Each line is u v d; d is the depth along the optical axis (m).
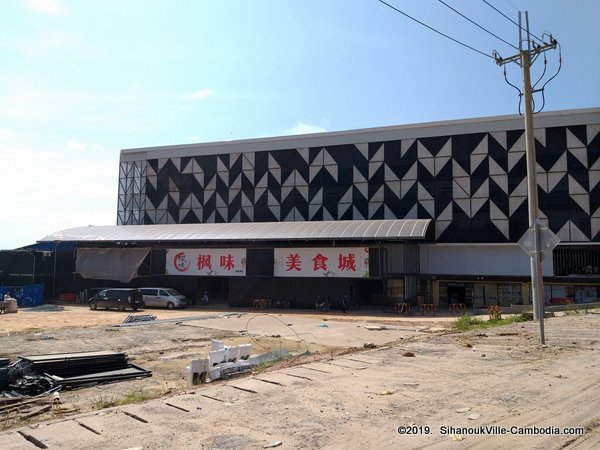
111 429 5.81
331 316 30.80
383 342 18.38
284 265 37.44
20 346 17.84
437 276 40.16
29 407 9.28
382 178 43.44
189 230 43.03
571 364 9.64
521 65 21.59
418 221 37.16
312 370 9.23
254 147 48.94
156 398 7.79
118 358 13.19
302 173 46.53
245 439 5.42
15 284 43.69
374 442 5.29
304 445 5.21
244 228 41.50
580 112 38.03
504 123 40.06
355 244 37.03
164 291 37.69
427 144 42.22
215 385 8.30
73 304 41.88
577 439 5.37
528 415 6.24
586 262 36.94
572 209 37.53
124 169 55.22
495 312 23.48
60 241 45.25
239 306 38.75
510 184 39.38
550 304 36.66
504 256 38.91
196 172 51.38
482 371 9.01
